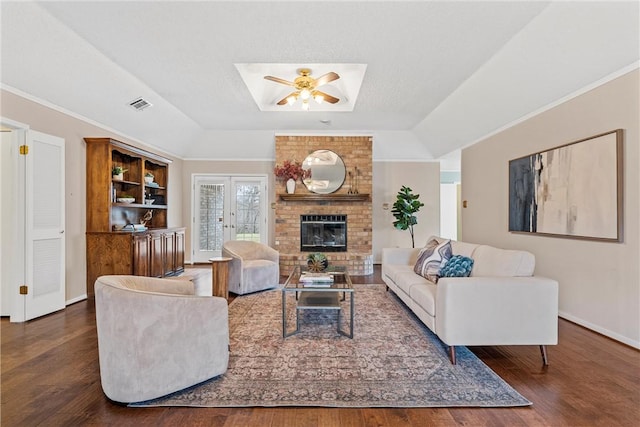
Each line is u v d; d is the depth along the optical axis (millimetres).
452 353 2463
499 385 2148
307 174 6555
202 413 1854
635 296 2777
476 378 2242
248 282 4578
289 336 3012
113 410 1877
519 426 1753
